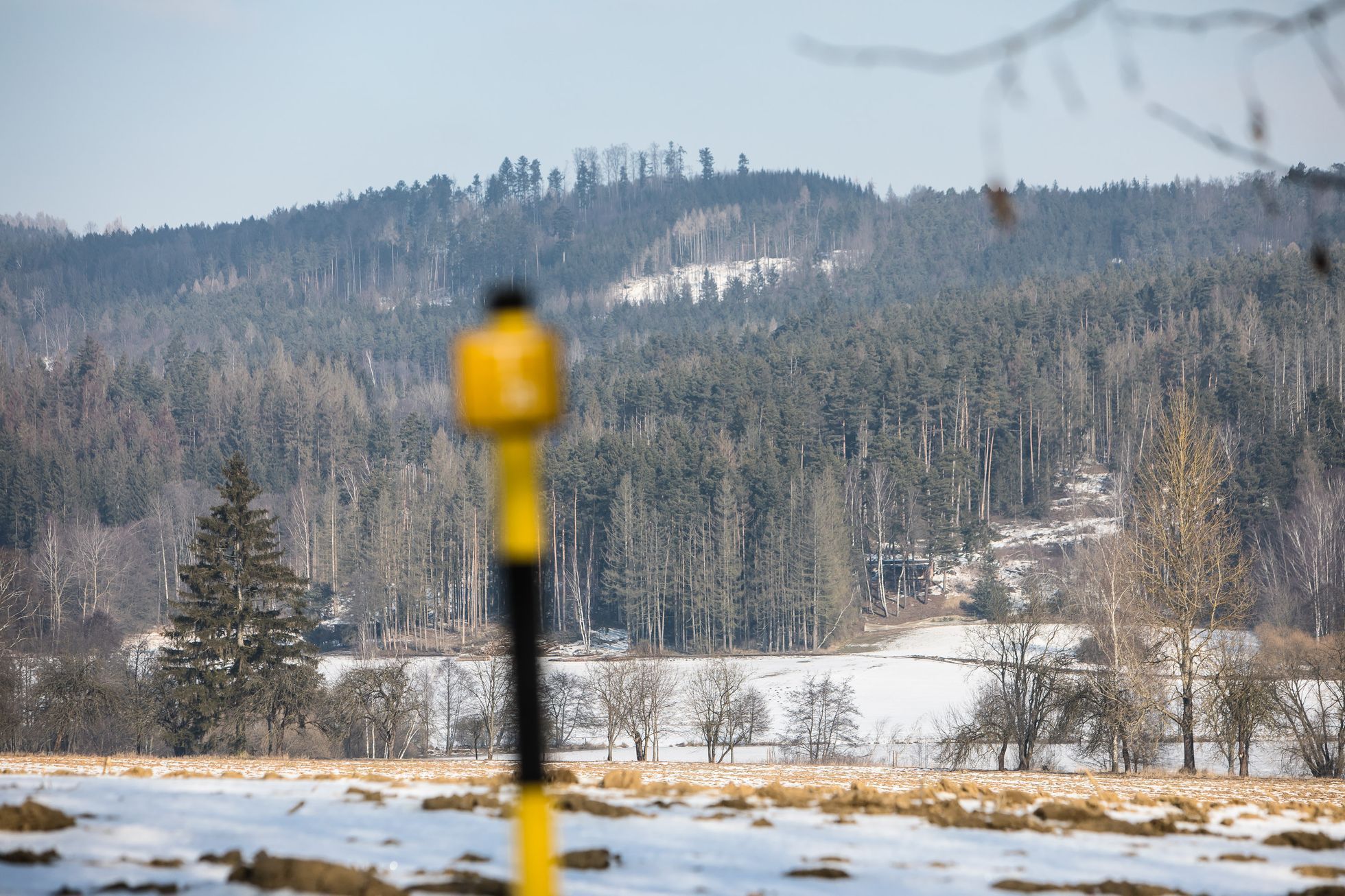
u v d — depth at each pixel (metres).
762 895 24.14
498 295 7.69
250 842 28.22
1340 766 146.50
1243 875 29.25
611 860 28.22
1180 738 163.25
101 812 32.75
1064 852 32.09
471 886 22.53
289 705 199.75
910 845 32.47
